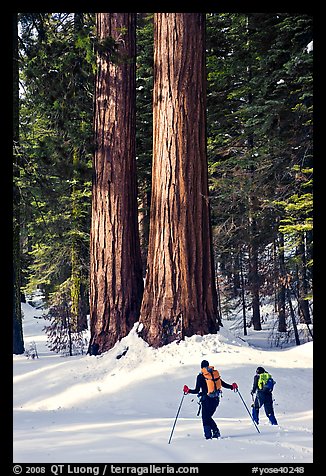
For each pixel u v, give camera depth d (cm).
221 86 2453
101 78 1769
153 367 1436
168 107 1588
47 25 1961
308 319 2266
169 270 1545
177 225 1554
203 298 1550
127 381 1396
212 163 2430
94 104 1789
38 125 2344
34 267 2720
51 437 867
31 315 3834
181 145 1574
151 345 1525
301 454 766
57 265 2620
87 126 2028
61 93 1831
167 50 1598
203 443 839
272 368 1397
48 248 2573
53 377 1507
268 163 2120
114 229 1702
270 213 2253
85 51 1755
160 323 1533
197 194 1574
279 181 2109
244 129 2319
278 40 2008
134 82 1794
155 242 1580
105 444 807
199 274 1552
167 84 1595
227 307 2783
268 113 1959
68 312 2169
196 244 1557
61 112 1888
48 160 1900
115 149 1731
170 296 1535
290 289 2264
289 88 1964
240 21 2355
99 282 1694
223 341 1517
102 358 1573
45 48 1798
